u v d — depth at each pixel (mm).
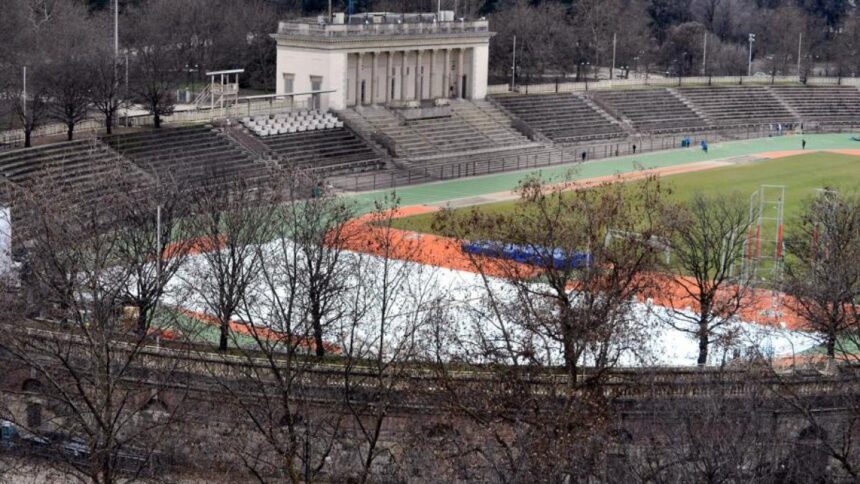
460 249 198375
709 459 138000
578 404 147000
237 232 186500
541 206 197250
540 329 179250
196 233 194125
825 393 155250
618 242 189750
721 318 186875
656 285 179000
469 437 148625
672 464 138625
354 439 152875
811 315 174500
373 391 156875
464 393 153375
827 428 153000
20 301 166250
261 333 180875
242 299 174500
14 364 157375
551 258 168625
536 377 157000
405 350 169250
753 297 190375
